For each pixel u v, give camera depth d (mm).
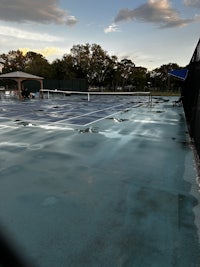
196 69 6379
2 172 3516
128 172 3559
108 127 7188
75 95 26906
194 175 3445
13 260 1742
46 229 2135
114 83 47344
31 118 8875
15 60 53250
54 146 4973
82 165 3850
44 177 3348
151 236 2037
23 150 4660
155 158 4234
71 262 1740
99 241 1974
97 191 2920
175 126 7426
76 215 2371
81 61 41188
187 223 2230
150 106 13945
